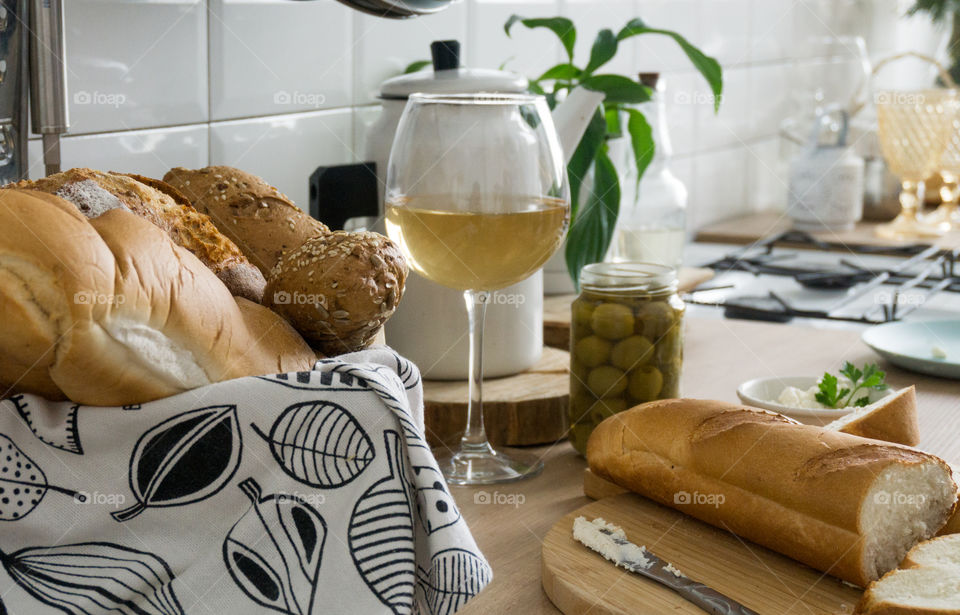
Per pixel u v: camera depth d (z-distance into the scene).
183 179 0.64
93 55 0.76
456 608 0.48
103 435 0.46
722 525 0.60
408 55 1.14
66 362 0.43
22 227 0.41
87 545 0.47
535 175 0.64
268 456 0.47
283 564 0.47
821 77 2.45
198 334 0.46
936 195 2.18
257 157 0.94
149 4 0.80
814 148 1.92
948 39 2.33
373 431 0.48
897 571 0.51
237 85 0.91
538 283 0.85
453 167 0.63
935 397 0.88
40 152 0.73
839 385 0.81
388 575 0.46
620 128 1.11
